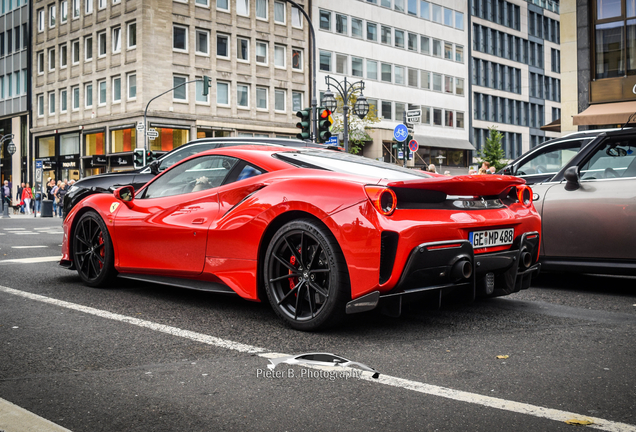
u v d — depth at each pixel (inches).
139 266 202.1
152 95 1429.6
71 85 1685.5
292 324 158.9
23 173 1915.6
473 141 2197.3
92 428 94.6
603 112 745.6
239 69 1572.3
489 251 163.2
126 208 209.0
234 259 171.3
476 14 2213.3
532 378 118.9
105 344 143.4
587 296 214.8
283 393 110.3
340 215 147.6
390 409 102.3
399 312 147.3
